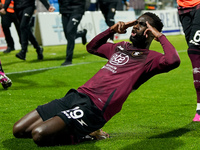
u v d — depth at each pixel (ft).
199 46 11.23
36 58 26.48
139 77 8.52
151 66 8.47
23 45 23.68
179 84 17.42
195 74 11.30
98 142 9.00
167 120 11.35
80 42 38.42
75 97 8.56
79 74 20.13
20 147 8.68
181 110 12.63
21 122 8.63
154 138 9.36
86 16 38.68
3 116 11.74
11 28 32.58
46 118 8.56
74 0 21.81
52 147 8.52
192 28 11.42
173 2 58.59
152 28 8.52
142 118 11.64
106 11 30.22
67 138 8.44
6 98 14.20
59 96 14.92
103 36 9.44
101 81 8.47
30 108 12.86
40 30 35.76
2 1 28.73
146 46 8.82
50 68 21.83
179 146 8.69
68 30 22.41
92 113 8.19
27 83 17.44
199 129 10.29
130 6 50.67
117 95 8.30
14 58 26.37
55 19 37.01
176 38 43.65
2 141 9.22
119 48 9.06
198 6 11.49
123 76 8.46
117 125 10.88
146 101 14.06
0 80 15.17
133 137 9.45
